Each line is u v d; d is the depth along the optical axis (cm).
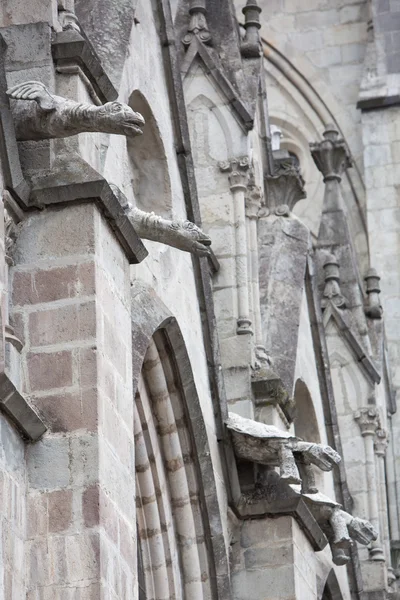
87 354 3064
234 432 4216
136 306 3753
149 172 4128
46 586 2928
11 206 3116
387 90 7588
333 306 5959
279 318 4759
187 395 3966
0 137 3100
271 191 4997
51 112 3150
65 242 3131
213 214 4603
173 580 3966
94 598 2912
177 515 4022
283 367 4666
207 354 4228
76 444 3009
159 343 3897
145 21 4106
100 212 3175
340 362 5941
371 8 7794
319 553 4694
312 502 4400
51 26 3369
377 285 6494
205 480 4025
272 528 4241
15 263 3127
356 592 5141
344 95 7775
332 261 6038
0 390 2902
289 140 7775
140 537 3931
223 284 4544
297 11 7900
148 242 3938
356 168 7631
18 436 2986
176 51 4241
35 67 3328
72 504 2972
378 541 5784
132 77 3931
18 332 3084
